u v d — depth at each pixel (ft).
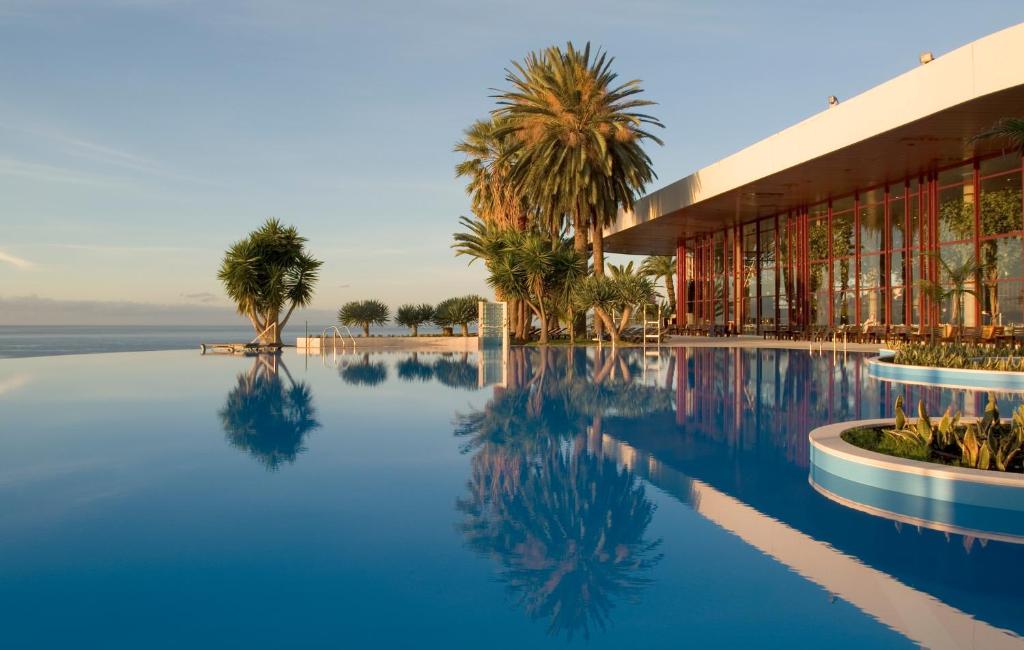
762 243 113.09
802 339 100.99
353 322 124.26
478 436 25.41
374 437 25.18
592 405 33.91
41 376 51.83
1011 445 17.53
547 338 106.01
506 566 12.17
